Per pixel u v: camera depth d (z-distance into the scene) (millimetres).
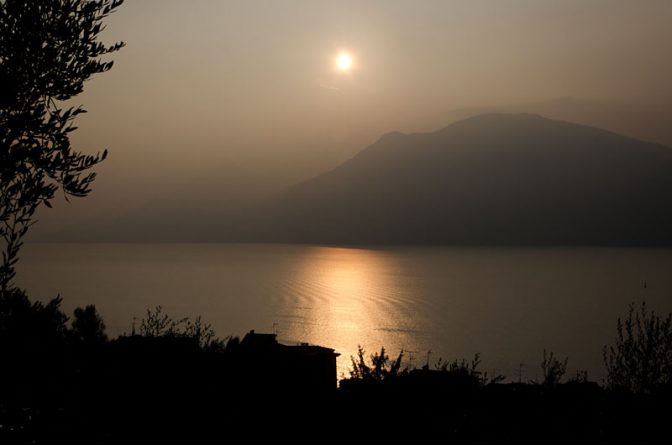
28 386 7227
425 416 9461
